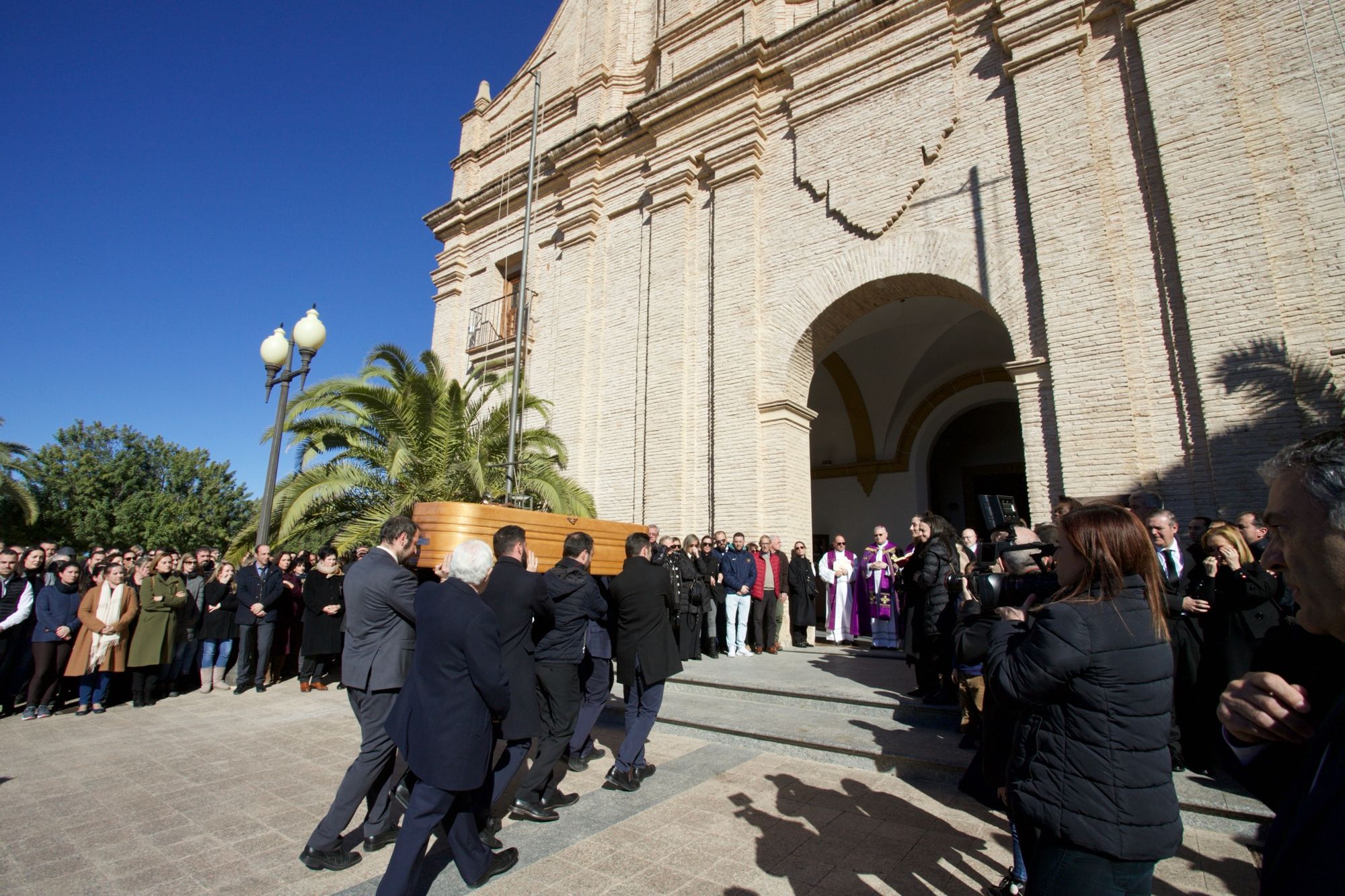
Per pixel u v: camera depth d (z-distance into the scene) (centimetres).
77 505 3259
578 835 403
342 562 1093
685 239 1272
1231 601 454
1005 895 321
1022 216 930
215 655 929
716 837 399
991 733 282
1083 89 902
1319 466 134
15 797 479
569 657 448
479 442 1177
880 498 1772
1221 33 816
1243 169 774
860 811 438
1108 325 827
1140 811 191
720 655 984
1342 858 105
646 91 1541
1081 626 207
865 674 805
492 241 1742
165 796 479
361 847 397
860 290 1070
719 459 1146
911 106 1055
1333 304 713
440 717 309
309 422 1135
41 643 761
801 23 1200
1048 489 851
